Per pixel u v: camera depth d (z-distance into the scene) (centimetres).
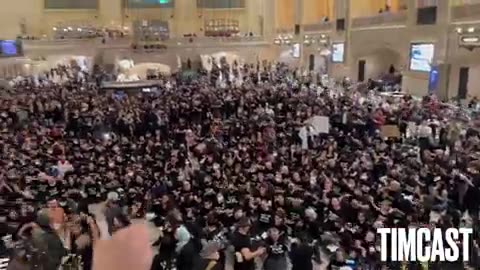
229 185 1120
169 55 4619
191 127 1898
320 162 1302
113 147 1522
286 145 1591
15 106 2138
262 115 1948
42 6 4822
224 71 3819
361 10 3509
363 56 3375
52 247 760
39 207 984
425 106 1992
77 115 1930
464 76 2330
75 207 1023
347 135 1680
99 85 2953
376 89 2773
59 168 1310
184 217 971
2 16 4678
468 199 1136
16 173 1215
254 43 4822
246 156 1386
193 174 1228
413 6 2736
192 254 826
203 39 4666
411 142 1600
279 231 905
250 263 865
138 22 4631
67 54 4356
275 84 2969
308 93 2469
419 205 1038
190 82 3200
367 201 1001
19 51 4131
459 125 1642
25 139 1588
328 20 4100
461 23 2322
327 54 3878
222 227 968
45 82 3312
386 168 1254
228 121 1934
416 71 2712
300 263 855
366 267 878
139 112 1962
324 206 1027
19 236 838
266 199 1027
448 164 1294
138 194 1127
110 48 4478
